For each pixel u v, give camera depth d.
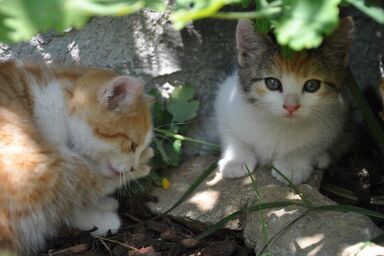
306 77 0.62
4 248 0.53
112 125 0.57
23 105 0.56
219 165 0.65
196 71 0.69
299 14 0.39
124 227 0.60
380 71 0.70
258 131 0.64
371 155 0.69
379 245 0.52
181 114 0.67
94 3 0.37
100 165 0.59
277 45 0.62
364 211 0.55
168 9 0.66
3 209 0.52
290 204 0.56
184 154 0.69
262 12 0.40
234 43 0.68
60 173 0.55
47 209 0.55
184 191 0.64
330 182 0.65
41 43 0.67
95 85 0.57
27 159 0.53
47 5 0.35
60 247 0.57
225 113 0.66
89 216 0.59
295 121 0.62
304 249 0.52
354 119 0.70
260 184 0.63
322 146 0.65
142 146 0.60
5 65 0.58
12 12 0.35
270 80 0.62
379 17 0.42
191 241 0.57
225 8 0.64
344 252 0.51
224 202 0.61
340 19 0.62
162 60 0.68
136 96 0.57
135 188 0.63
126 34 0.67
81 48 0.67
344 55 0.62
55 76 0.59
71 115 0.57
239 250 0.57
